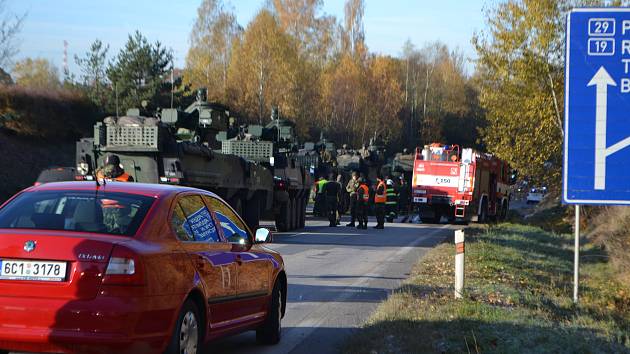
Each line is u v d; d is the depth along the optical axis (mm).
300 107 75812
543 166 37000
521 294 12125
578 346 7996
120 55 56062
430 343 8062
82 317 5723
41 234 5992
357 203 30844
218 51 80438
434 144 37906
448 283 13227
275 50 73562
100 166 20250
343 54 97125
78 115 46844
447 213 38500
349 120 89062
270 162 26875
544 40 34094
